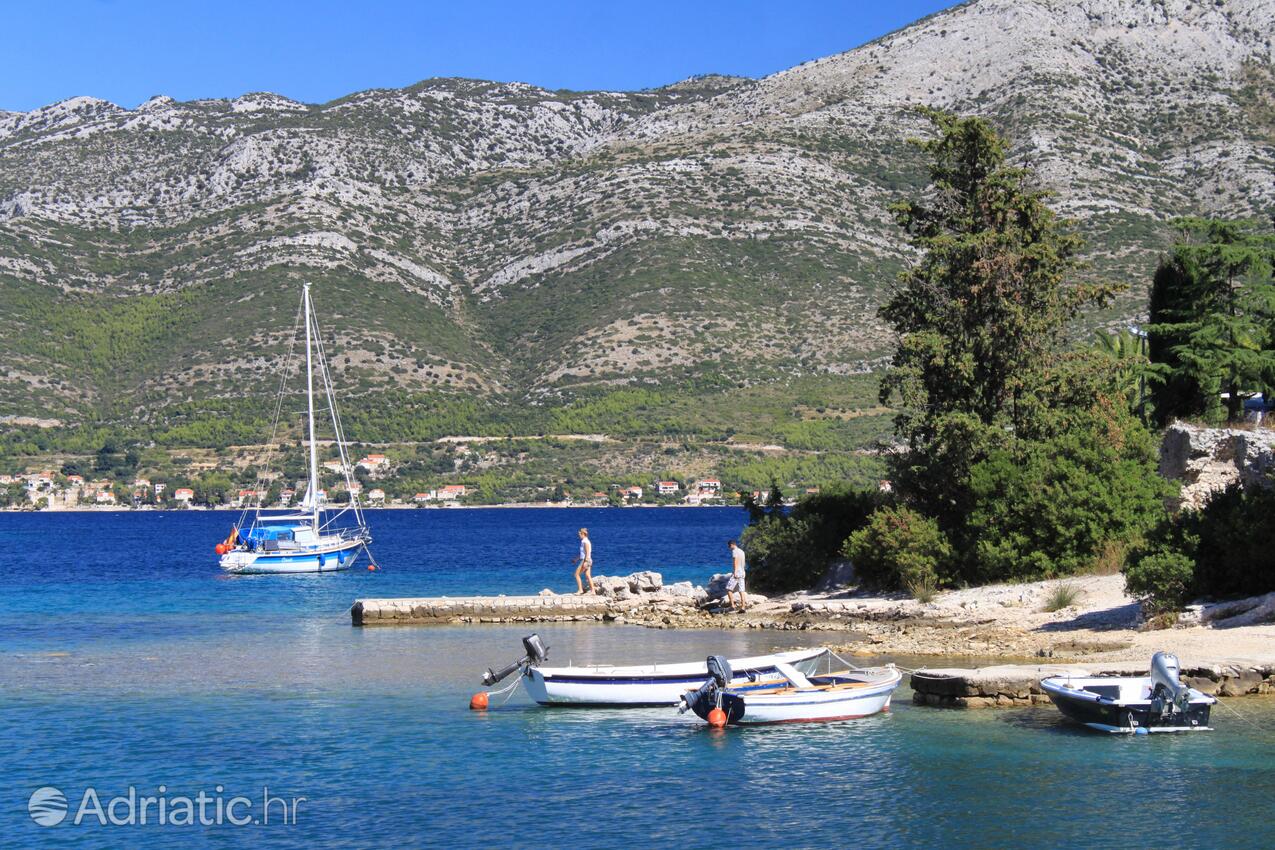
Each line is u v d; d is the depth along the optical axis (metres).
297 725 26.39
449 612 44.72
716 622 41.16
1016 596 37.47
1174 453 41.62
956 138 44.59
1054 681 25.16
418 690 30.28
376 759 23.48
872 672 27.22
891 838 18.44
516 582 66.12
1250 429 41.72
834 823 19.17
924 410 44.38
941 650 32.34
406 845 18.73
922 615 37.66
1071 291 43.72
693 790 21.06
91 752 24.31
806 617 40.53
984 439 41.94
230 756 23.91
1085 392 42.94
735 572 43.47
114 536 136.88
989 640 33.09
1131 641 30.27
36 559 94.06
